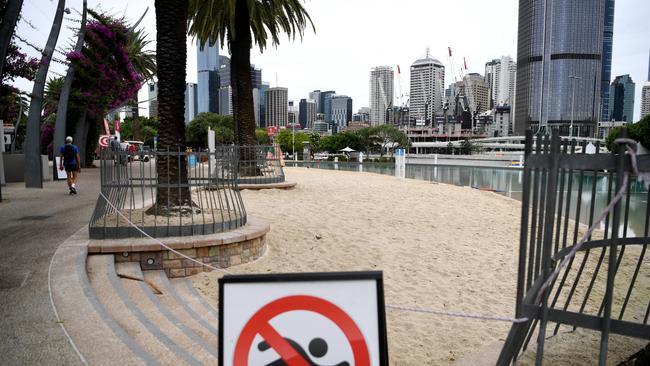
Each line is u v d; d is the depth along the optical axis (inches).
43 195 525.3
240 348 88.0
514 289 287.3
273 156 787.4
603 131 6845.5
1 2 475.5
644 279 306.8
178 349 153.2
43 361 132.6
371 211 553.3
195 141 3238.2
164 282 251.4
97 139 1272.1
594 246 132.4
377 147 4281.5
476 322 229.6
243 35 780.6
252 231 309.0
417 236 430.9
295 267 309.0
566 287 287.6
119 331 154.9
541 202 120.3
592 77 6309.1
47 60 618.8
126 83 1072.2
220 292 89.0
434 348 197.0
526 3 6643.7
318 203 601.0
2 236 285.7
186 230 286.4
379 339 87.2
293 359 87.7
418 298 265.4
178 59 329.7
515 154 3329.2
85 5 759.1
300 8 829.2
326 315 88.3
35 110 613.9
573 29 6240.2
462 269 330.0
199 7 763.4
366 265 328.8
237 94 790.5
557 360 143.1
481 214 574.6
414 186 900.0
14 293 185.6
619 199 100.8
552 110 6348.4
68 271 213.2
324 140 4414.4
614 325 108.2
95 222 285.0
